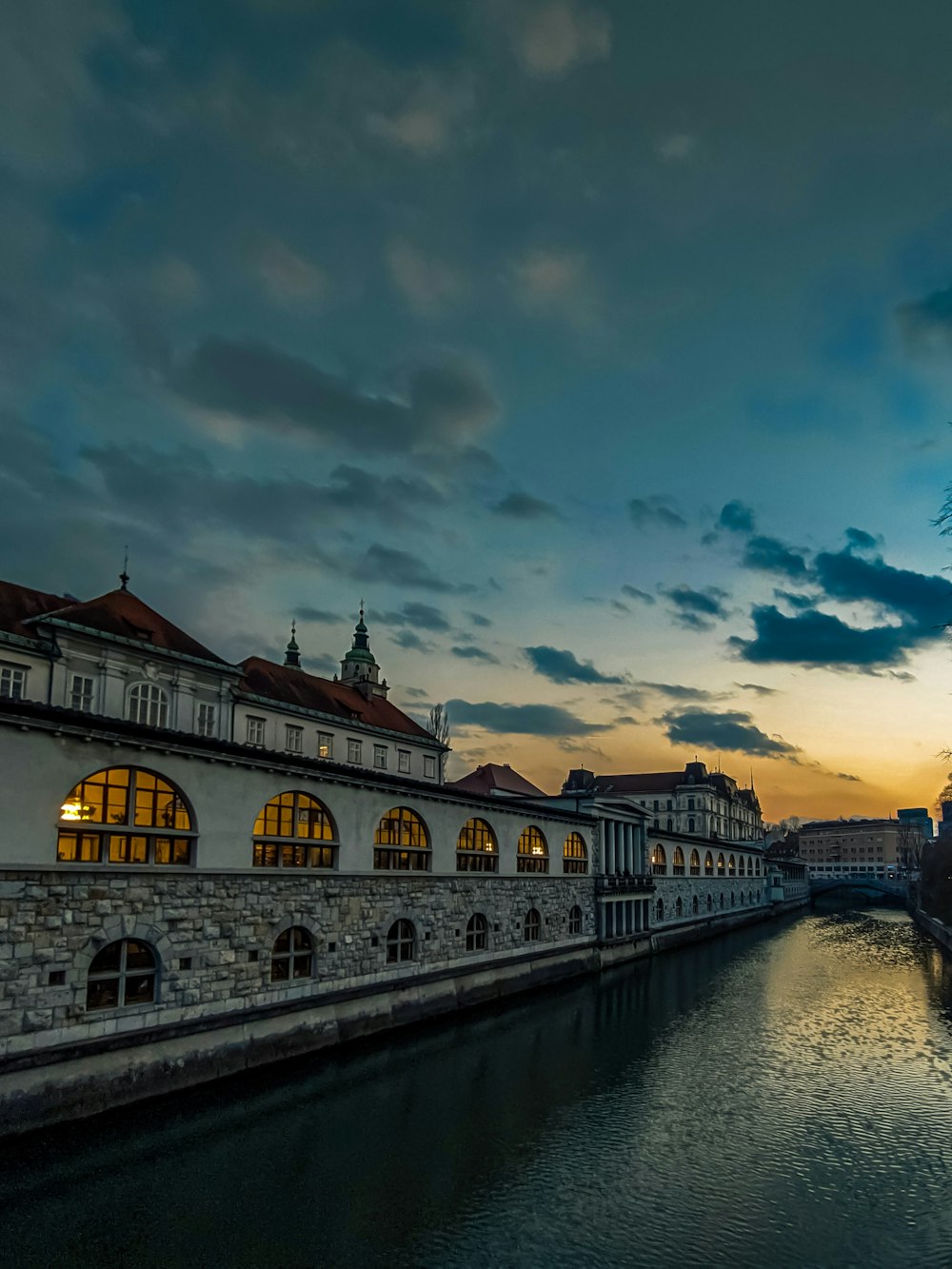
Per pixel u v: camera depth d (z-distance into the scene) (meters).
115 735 22.56
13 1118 19.42
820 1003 42.16
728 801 148.50
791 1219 17.61
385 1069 27.55
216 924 25.31
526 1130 22.48
